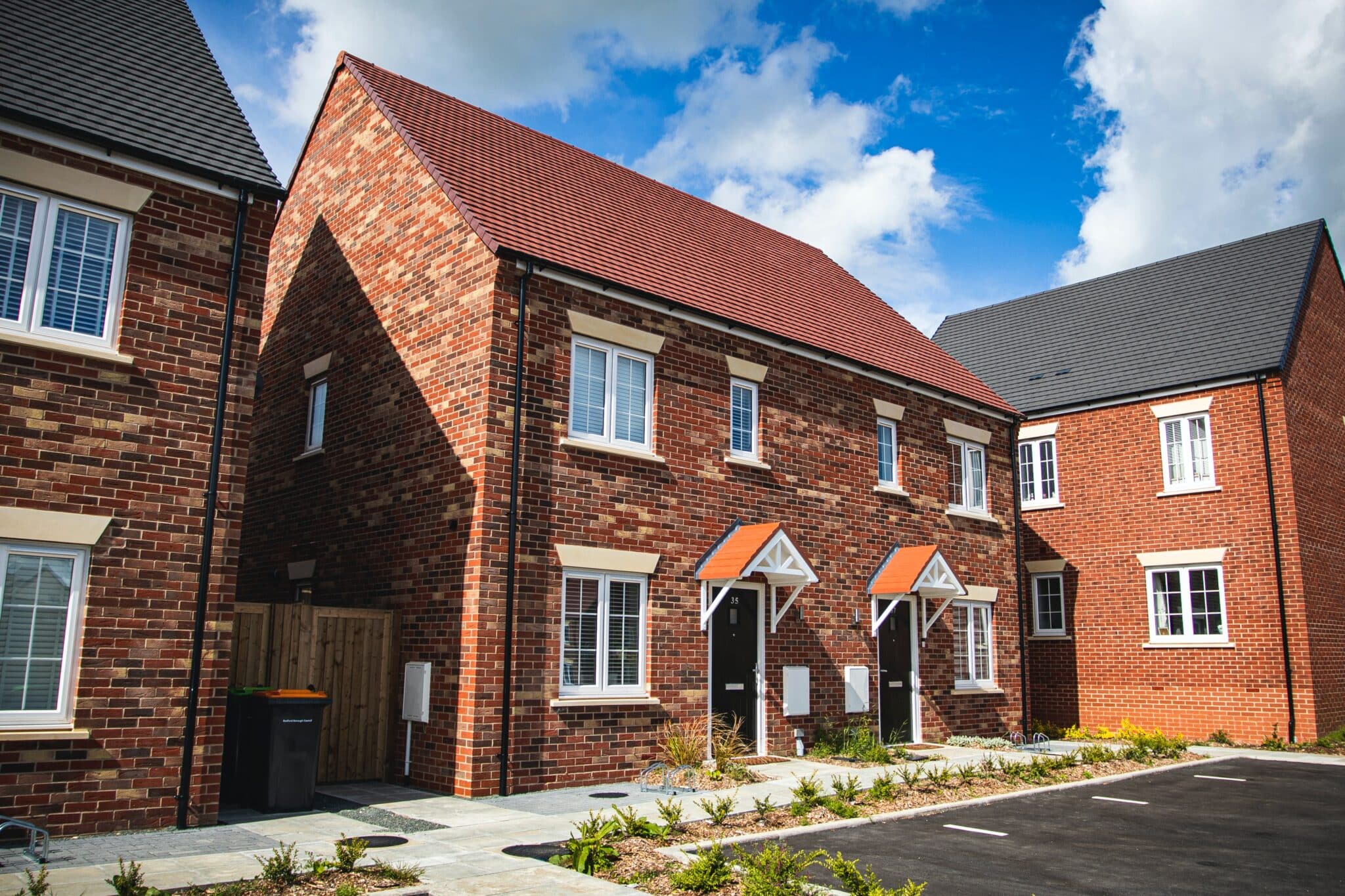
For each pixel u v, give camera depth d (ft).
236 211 32.12
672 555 42.32
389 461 41.60
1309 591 60.13
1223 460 63.67
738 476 46.09
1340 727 59.98
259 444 52.65
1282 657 59.21
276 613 36.24
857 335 57.98
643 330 42.88
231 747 33.32
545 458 38.24
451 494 37.73
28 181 27.94
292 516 48.29
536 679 36.55
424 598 38.11
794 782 38.11
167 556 29.14
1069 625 70.08
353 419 44.57
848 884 21.80
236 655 34.99
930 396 59.26
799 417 50.11
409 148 43.78
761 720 45.09
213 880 21.67
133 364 29.17
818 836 29.25
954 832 30.37
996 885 23.89
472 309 38.45
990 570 61.62
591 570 39.22
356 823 29.40
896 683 53.21
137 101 31.96
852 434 53.16
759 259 60.95
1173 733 63.36
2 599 26.35
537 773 35.99
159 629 28.68
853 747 45.73
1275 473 61.16
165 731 28.40
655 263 47.55
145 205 30.14
